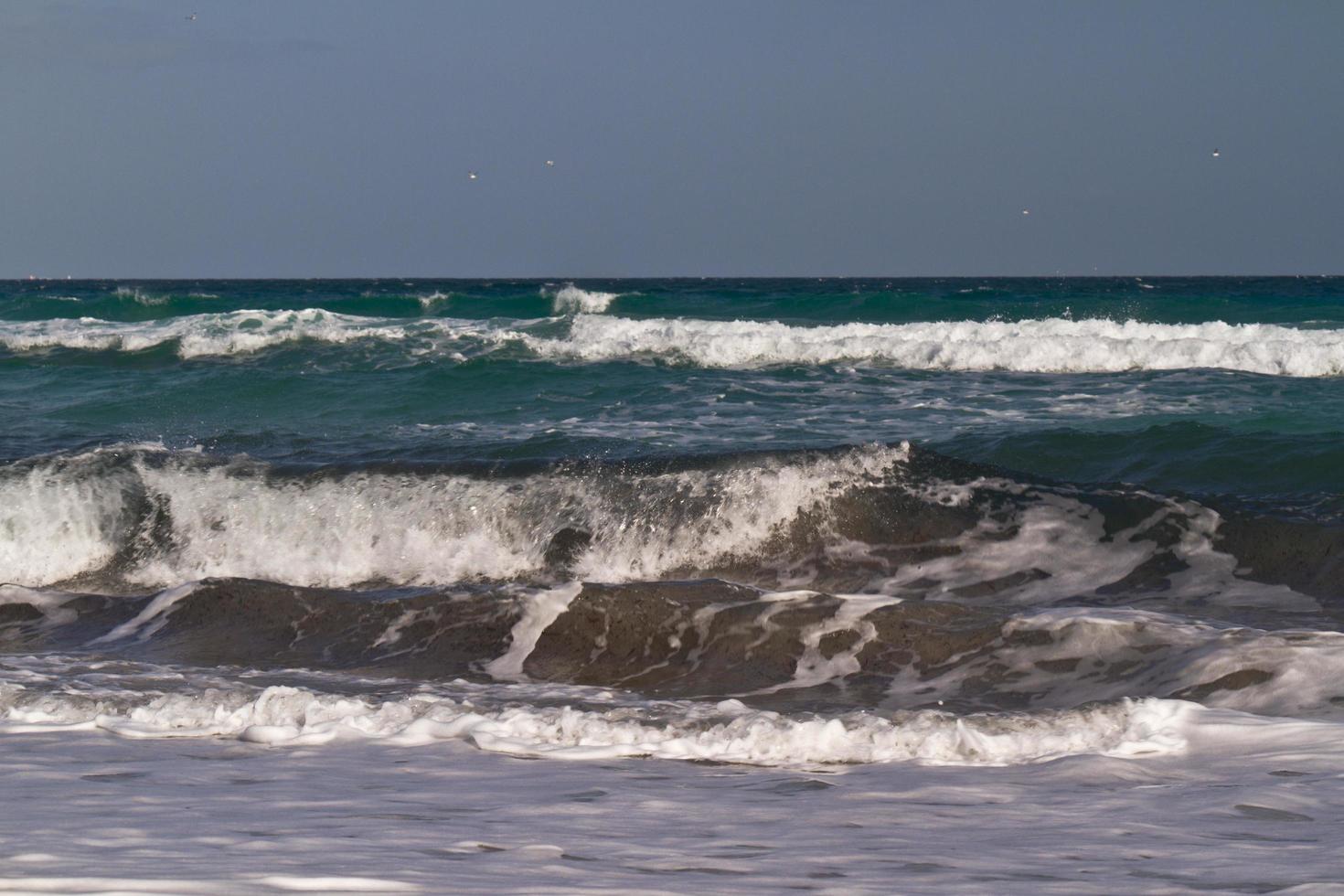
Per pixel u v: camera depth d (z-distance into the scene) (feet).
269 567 70.38
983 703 45.47
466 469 72.90
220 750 35.60
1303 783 29.55
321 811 26.45
